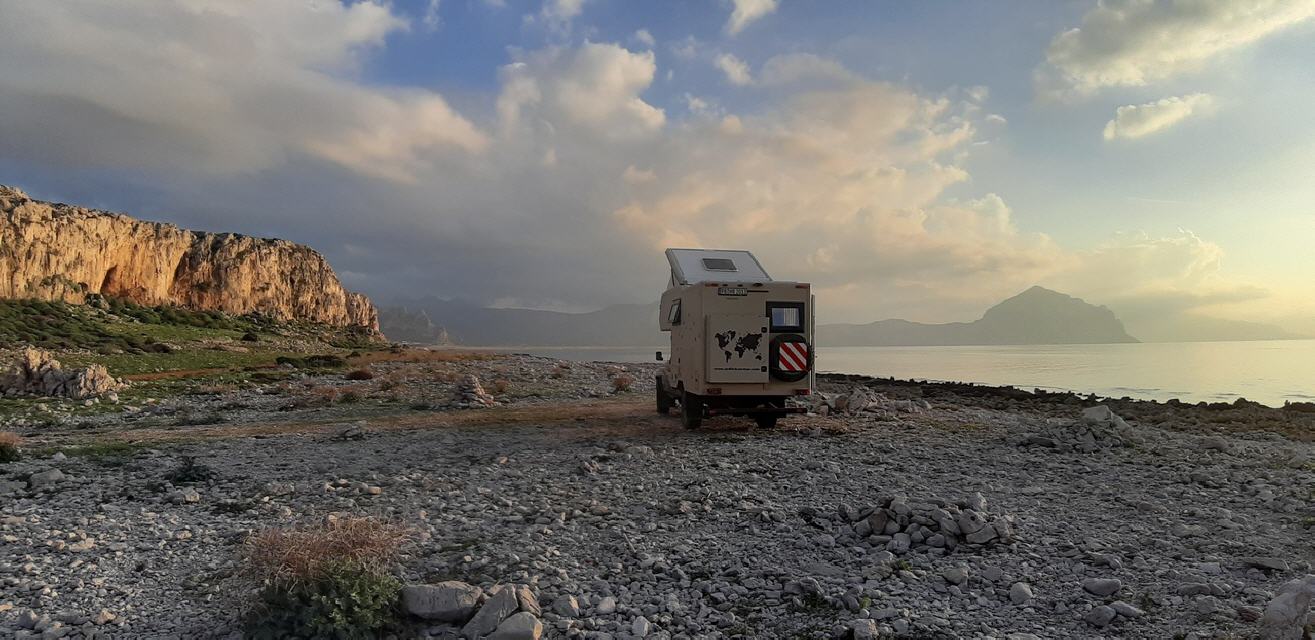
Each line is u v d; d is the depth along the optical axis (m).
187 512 9.98
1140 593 6.27
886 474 12.02
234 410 24.59
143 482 11.97
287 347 79.00
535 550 7.78
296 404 25.38
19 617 6.12
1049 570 6.93
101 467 13.48
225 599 6.19
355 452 15.18
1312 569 6.82
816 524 8.66
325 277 143.00
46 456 14.62
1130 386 59.06
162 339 67.94
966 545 7.73
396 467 13.33
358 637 5.32
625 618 6.04
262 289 123.50
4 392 28.08
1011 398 30.39
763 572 7.01
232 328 98.06
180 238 110.38
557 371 41.31
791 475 12.02
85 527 9.15
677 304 19.12
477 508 9.99
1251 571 6.78
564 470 12.77
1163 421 21.41
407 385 32.75
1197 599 5.98
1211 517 8.90
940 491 10.59
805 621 5.86
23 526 9.12
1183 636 5.34
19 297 77.00
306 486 11.53
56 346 51.94
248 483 11.86
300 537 5.91
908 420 20.11
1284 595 5.26
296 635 5.27
